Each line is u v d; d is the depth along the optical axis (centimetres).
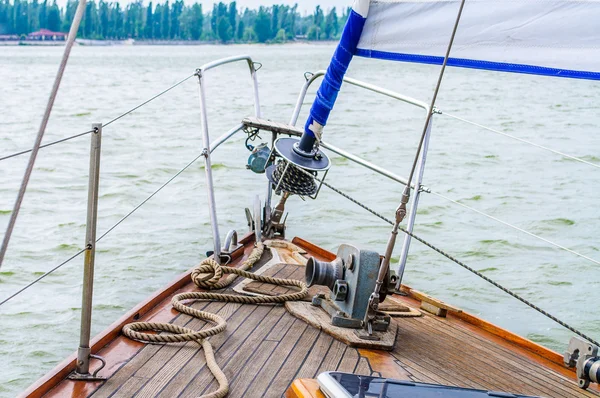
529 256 920
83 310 354
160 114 2211
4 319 703
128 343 400
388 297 510
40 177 1305
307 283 448
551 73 373
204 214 1062
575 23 361
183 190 1212
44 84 3488
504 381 388
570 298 784
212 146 559
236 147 1587
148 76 4200
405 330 450
